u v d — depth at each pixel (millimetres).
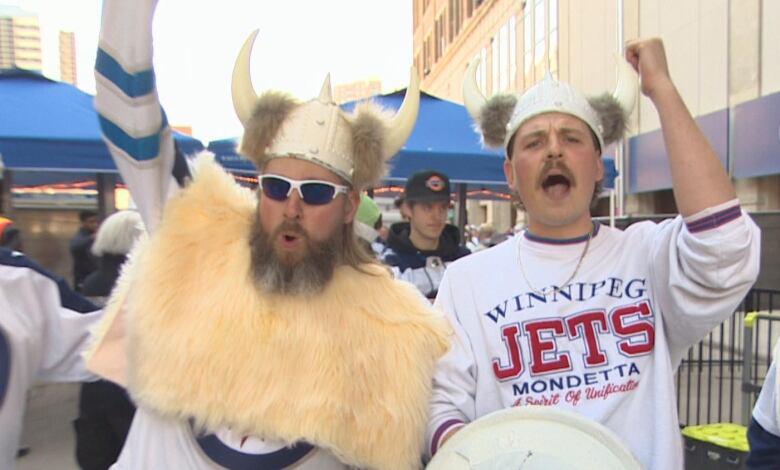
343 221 1664
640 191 15398
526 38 24000
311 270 1544
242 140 1631
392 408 1507
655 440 1396
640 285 1516
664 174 14352
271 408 1456
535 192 1553
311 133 1563
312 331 1521
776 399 1497
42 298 1766
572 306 1507
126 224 3266
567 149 1524
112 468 1629
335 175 1588
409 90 1707
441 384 1574
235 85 1652
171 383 1469
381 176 1709
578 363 1463
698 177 1330
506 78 26625
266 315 1523
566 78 19844
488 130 1740
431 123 5625
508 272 1593
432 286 3301
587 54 18234
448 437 1479
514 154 1618
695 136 1362
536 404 1458
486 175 5203
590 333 1479
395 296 1659
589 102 1631
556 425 1306
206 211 1662
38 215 9242
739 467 2965
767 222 10094
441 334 1609
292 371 1493
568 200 1531
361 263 1711
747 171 11883
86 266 5641
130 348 1563
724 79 12648
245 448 1474
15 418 1640
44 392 4922
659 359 1443
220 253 1606
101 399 2426
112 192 6852
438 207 3414
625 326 1473
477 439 1346
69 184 8219
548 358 1475
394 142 1702
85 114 4766
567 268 1548
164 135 1727
